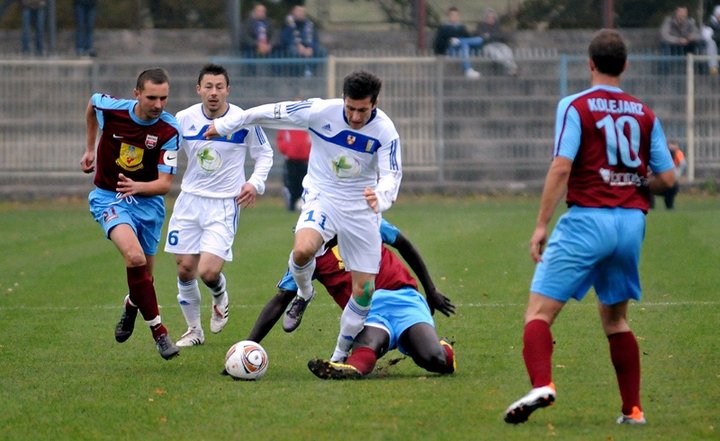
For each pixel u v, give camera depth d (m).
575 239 16.86
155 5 83.50
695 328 26.50
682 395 19.38
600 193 16.89
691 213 58.81
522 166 75.62
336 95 74.06
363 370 21.19
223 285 26.58
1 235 52.00
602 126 16.88
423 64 74.69
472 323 27.94
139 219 23.22
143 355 24.31
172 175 22.98
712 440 16.12
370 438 16.39
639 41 80.94
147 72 22.36
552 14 83.31
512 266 39.03
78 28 77.19
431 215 59.97
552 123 75.56
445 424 17.20
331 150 21.41
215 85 26.23
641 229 17.08
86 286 35.81
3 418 18.00
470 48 76.50
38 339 26.38
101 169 23.12
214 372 22.14
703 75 74.81
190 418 17.84
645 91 74.75
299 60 73.62
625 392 17.36
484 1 83.25
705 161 75.06
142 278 22.25
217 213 26.34
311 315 29.61
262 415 17.98
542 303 17.02
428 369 21.42
